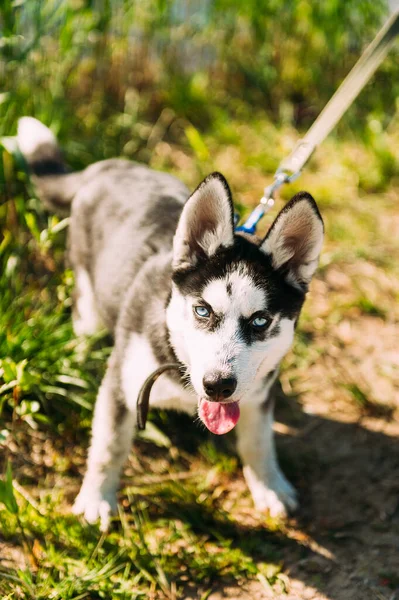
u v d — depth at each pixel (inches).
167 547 40.6
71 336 47.1
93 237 46.3
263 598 38.8
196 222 38.3
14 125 54.1
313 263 38.4
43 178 50.3
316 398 49.0
